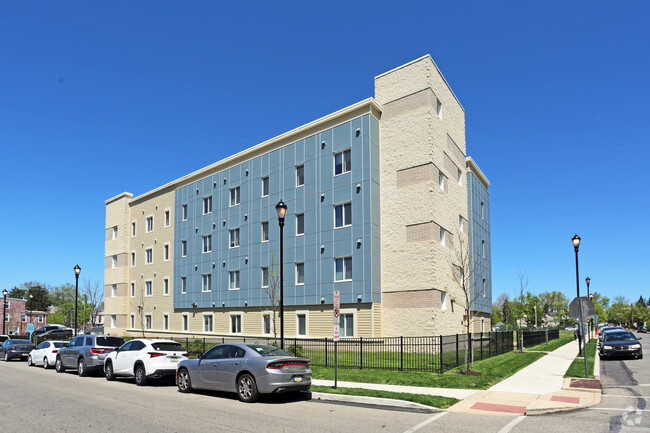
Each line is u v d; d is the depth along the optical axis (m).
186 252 39.88
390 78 28.42
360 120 27.91
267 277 32.25
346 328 26.92
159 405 12.16
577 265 21.73
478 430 9.20
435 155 26.75
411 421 10.09
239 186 35.47
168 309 41.19
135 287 45.84
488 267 39.16
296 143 31.30
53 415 10.84
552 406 11.30
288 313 29.98
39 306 106.31
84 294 71.38
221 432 9.02
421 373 16.77
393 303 26.12
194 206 39.62
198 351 27.47
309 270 29.14
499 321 71.19
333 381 15.73
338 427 9.45
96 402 12.69
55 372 22.22
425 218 25.69
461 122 32.94
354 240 27.02
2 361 31.33
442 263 26.36
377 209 27.23
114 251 48.84
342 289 27.14
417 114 26.89
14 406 12.11
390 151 27.70
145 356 16.50
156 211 44.19
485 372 17.23
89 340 20.50
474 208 34.81
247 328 33.19
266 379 12.23
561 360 22.83
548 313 87.25
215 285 36.25
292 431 9.09
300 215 30.56
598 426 9.44
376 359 21.14
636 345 25.03
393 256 26.61
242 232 34.50
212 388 13.61
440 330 25.12
